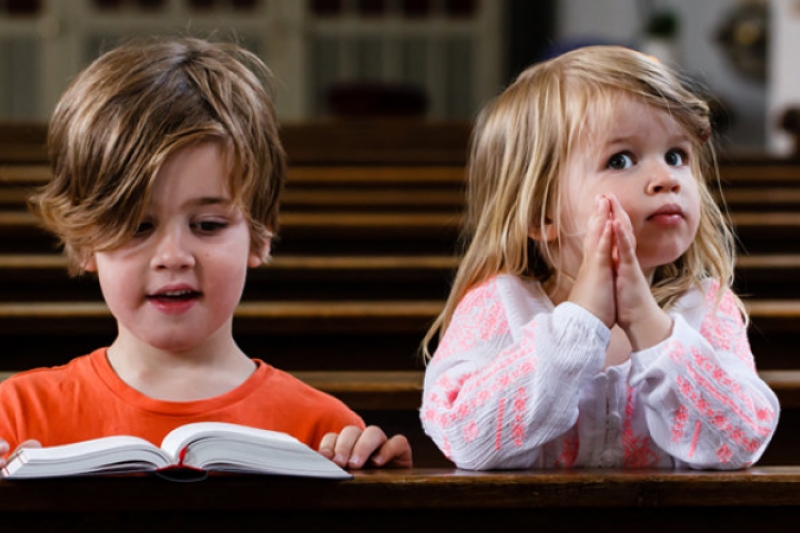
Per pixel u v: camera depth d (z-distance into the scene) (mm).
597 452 2504
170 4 16516
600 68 2502
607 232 2332
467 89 16766
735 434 2316
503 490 2207
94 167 2354
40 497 2102
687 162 2500
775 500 2225
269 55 16656
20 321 4137
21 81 16516
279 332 4195
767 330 4059
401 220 5777
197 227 2389
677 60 14234
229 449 2115
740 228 5805
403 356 4258
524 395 2307
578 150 2479
